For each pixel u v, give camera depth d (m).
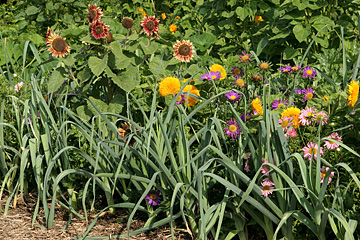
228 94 3.20
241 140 2.97
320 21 5.12
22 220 3.27
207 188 2.88
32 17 7.19
